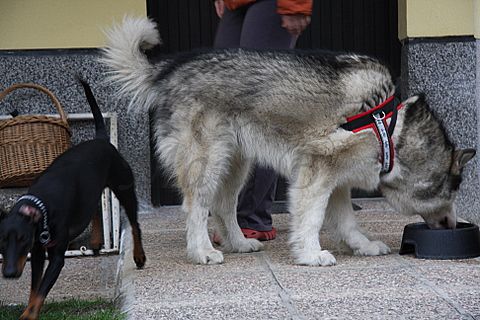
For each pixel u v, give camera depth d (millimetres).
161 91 5355
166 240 6160
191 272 5023
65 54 7008
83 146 4797
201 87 5219
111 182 4996
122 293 4676
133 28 5434
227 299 4363
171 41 7738
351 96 5055
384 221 6719
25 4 6941
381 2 7820
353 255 5426
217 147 5250
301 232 5145
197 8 7738
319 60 5125
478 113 7316
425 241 5195
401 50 7602
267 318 4004
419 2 7219
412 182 5309
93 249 5996
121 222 6672
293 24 5324
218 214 5676
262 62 5180
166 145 5344
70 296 4883
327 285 4582
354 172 5148
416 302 4176
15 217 3836
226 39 5992
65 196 4207
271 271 4980
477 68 7281
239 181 5613
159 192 7711
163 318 4070
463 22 7242
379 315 3986
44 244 4055
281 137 5207
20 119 5762
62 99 7023
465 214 7211
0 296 4930
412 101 5316
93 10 7004
